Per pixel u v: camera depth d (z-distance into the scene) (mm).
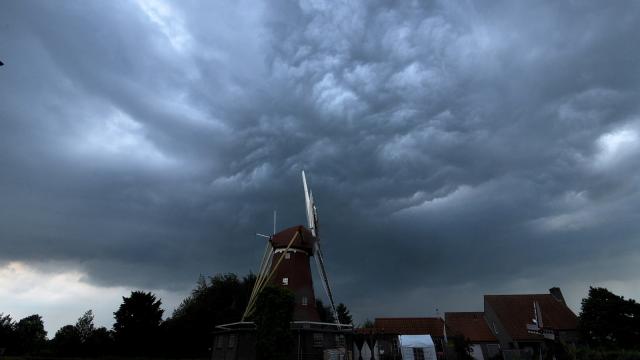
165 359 57469
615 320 43500
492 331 59781
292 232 46781
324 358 38281
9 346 65562
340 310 88688
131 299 63531
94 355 58594
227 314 63500
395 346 55625
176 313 78938
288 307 33156
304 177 56688
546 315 57500
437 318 61656
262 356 31359
